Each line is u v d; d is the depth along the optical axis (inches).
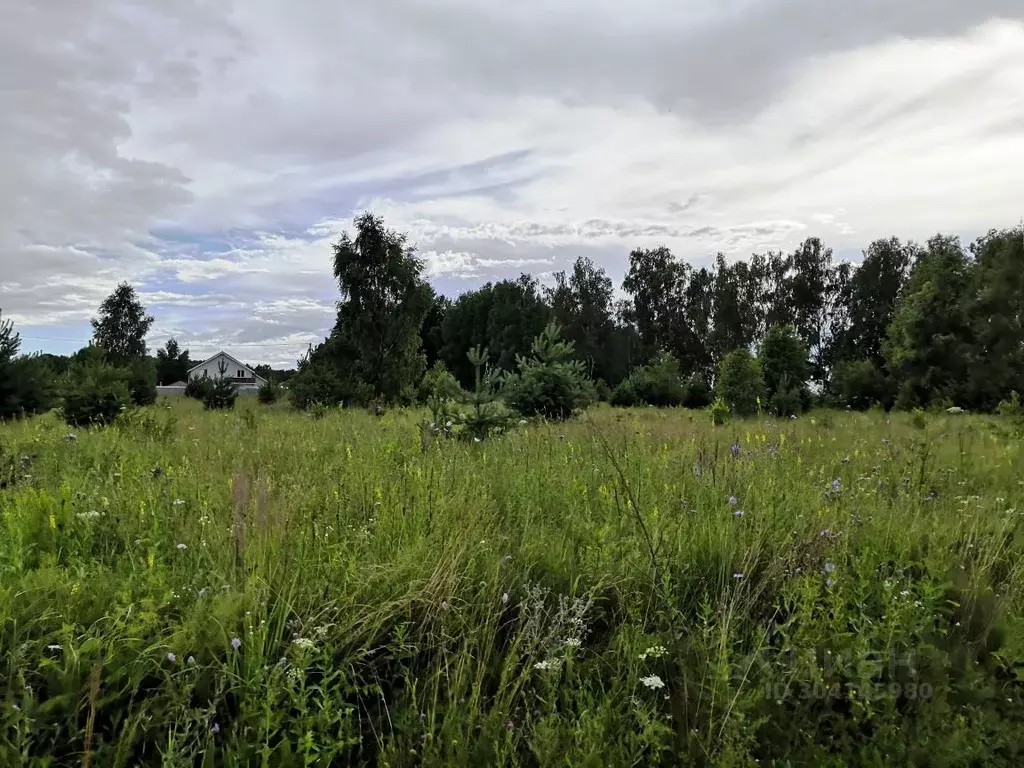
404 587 119.1
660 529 147.5
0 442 269.3
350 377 1378.0
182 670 91.0
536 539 149.8
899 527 164.4
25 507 149.3
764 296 2960.1
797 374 1167.0
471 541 138.1
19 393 581.3
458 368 3051.2
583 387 451.5
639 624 120.1
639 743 93.7
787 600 121.0
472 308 3122.5
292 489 173.0
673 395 1489.9
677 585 131.6
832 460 271.3
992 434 382.0
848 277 2869.1
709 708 98.3
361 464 214.7
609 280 3309.5
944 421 523.2
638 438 292.8
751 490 186.1
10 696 79.4
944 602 132.4
